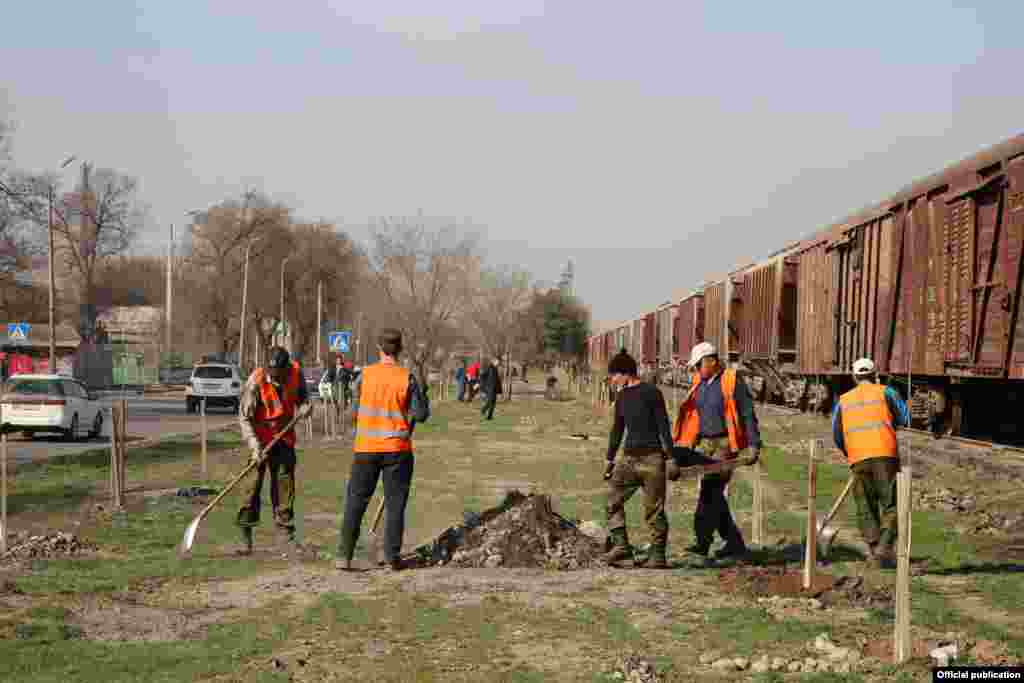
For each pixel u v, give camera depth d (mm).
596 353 94625
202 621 8492
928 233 23750
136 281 119938
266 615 8664
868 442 10805
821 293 33031
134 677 6941
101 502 16891
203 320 91500
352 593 9461
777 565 11016
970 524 13672
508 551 11141
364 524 14602
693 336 54719
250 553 11938
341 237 96062
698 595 9367
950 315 22328
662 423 11016
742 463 11266
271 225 90688
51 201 45344
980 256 21031
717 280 50562
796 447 25125
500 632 8039
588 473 21438
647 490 11016
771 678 6777
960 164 22203
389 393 10750
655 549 10953
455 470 22141
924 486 17172
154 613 8758
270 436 12141
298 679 6859
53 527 14016
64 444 31453
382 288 76938
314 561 11383
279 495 12352
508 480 20156
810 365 34250
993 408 25203
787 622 8320
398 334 10906
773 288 39156
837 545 12359
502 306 78625
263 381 12117
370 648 7629
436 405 54750
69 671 7062
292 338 98062
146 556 11641
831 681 6719
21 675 6973
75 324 99125
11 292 74875
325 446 29719
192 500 17109
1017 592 9430
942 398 24203
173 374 91188
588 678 6852
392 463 10719
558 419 41219
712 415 11758
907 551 7199
